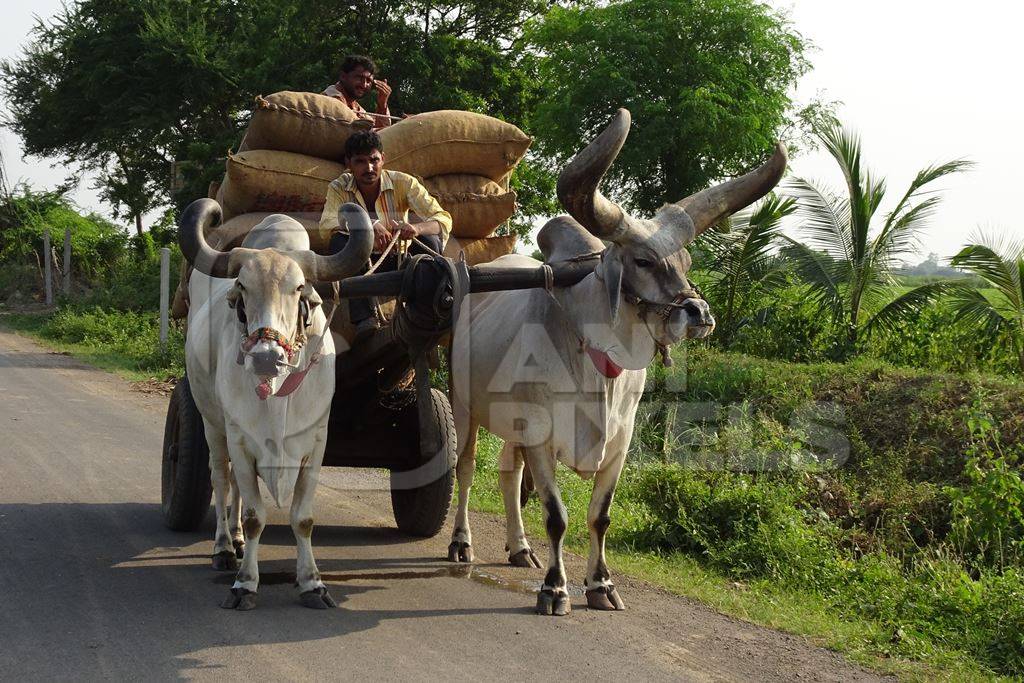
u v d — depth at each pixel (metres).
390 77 20.11
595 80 18.61
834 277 14.11
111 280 26.38
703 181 19.52
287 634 4.22
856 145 13.88
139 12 23.94
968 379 10.38
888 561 6.73
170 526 5.91
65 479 7.09
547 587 4.79
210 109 24.94
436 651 4.13
